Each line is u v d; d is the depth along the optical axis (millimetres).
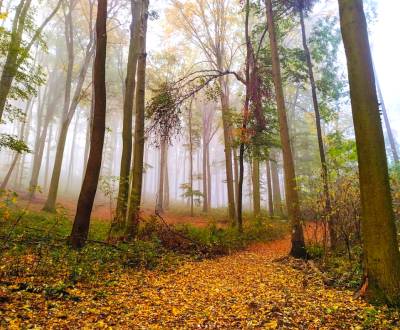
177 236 11375
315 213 8969
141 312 4898
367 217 5223
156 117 12852
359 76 5438
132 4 14211
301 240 9992
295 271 8164
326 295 5730
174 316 4793
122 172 12117
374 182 5152
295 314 4766
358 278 6492
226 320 4625
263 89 13977
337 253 8922
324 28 13047
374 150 5203
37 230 9039
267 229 16250
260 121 14070
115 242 9586
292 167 10500
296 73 13820
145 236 10961
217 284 6891
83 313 4598
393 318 4367
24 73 11984
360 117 5355
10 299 4574
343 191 7707
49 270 6125
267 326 4344
